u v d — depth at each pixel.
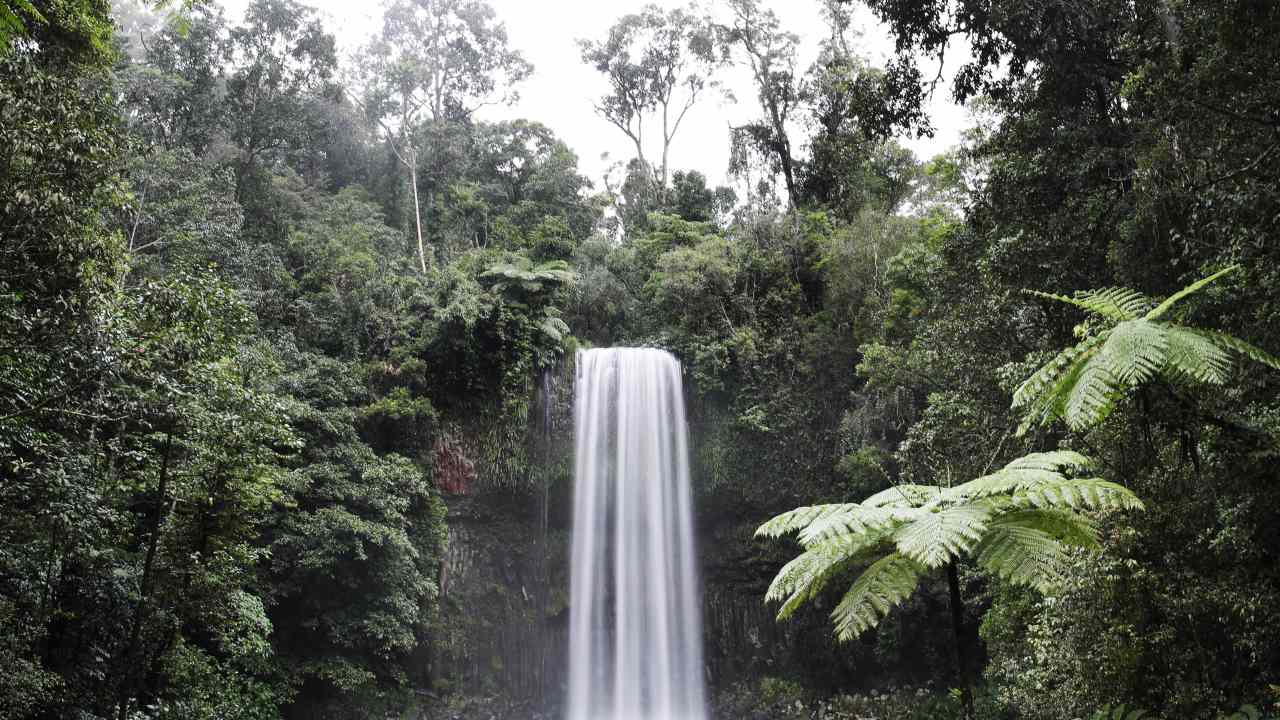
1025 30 17.36
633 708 30.83
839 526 4.00
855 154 37.16
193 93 33.88
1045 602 12.41
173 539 14.34
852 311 32.19
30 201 10.70
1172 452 9.63
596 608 31.56
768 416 32.88
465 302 30.41
